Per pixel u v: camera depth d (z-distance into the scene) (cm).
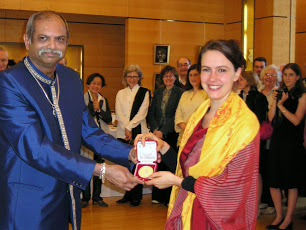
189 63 693
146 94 602
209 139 203
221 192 196
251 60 936
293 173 473
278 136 482
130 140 585
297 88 479
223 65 203
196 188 199
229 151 197
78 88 240
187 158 216
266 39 910
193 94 554
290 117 471
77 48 1023
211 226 201
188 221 208
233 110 204
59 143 222
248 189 198
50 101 223
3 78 213
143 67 951
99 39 1037
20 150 208
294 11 913
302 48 1163
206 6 995
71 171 211
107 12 916
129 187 227
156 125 580
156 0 950
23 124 208
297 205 584
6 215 212
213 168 199
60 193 220
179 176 224
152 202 600
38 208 213
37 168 208
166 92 588
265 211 547
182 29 977
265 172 527
